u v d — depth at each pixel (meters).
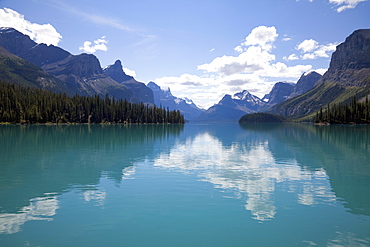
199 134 125.19
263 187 26.33
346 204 21.12
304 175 32.06
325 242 14.76
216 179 29.69
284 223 17.39
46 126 175.62
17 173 32.22
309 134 120.31
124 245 14.41
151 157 46.47
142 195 23.31
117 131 133.00
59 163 39.59
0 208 19.81
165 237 15.39
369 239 15.09
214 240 15.06
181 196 23.14
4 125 182.00
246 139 93.94
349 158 46.50
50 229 16.17
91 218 17.98
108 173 32.62
